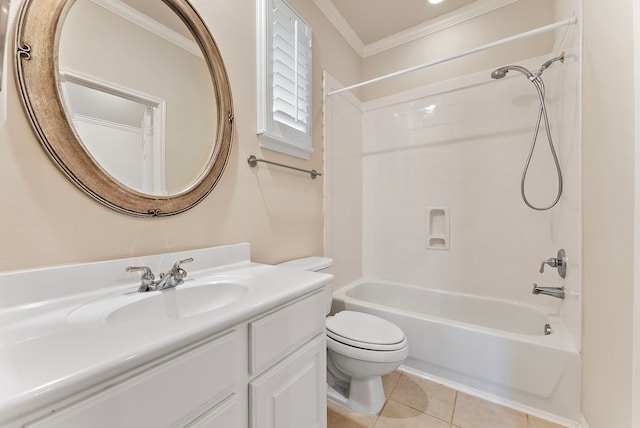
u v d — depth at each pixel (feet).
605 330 3.10
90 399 1.31
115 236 2.69
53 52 2.26
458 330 4.78
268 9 4.48
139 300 2.43
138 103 2.90
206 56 3.59
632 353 2.49
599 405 3.25
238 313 2.04
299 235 5.46
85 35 2.50
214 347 1.93
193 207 3.43
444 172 7.00
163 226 3.11
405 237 7.56
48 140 2.24
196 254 3.36
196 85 3.48
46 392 1.14
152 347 1.53
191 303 2.82
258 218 4.46
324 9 6.28
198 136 3.51
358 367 4.09
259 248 4.46
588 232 3.68
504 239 6.26
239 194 4.10
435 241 7.26
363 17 6.84
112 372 1.36
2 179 2.04
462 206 6.77
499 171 6.32
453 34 6.91
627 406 2.60
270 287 2.71
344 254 7.23
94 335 1.65
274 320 2.45
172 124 3.21
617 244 2.82
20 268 2.12
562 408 3.99
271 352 2.41
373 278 8.06
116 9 2.74
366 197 8.20
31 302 2.11
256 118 4.41
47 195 2.26
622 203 2.72
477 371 4.62
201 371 1.83
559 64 5.16
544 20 5.87
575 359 3.91
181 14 3.30
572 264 4.29
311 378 2.94
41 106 2.20
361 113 8.20
